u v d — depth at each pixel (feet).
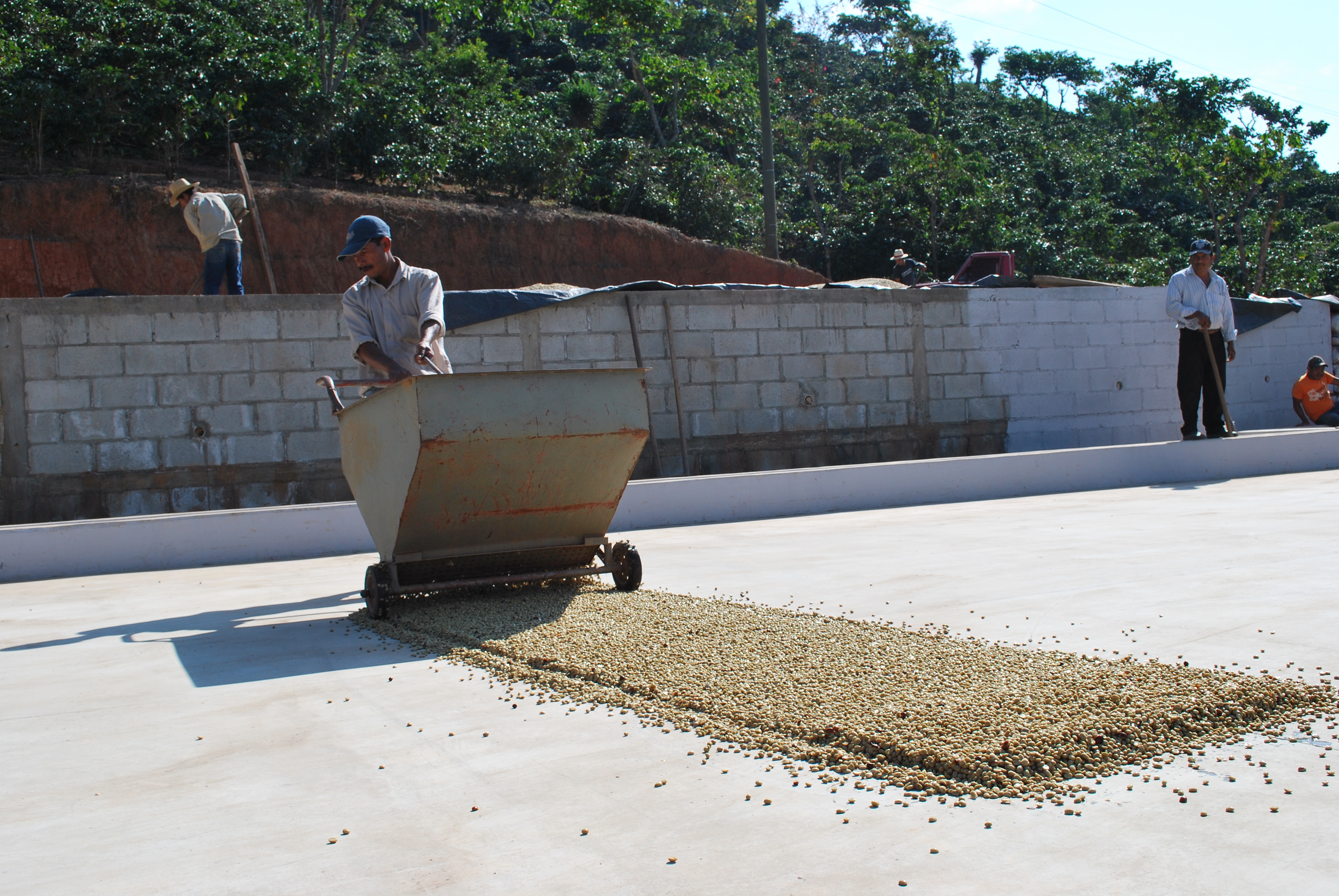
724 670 10.38
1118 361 41.39
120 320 29.40
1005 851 6.07
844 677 9.78
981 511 26.76
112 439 29.37
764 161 68.18
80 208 50.60
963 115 131.85
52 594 19.77
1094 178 127.13
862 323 37.27
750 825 6.63
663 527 27.32
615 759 8.09
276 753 8.62
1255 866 5.73
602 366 33.99
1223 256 98.94
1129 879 5.63
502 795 7.37
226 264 32.76
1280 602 12.80
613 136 87.86
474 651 12.09
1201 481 32.45
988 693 8.89
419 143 64.54
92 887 6.03
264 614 15.98
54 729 9.55
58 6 56.49
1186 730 8.09
